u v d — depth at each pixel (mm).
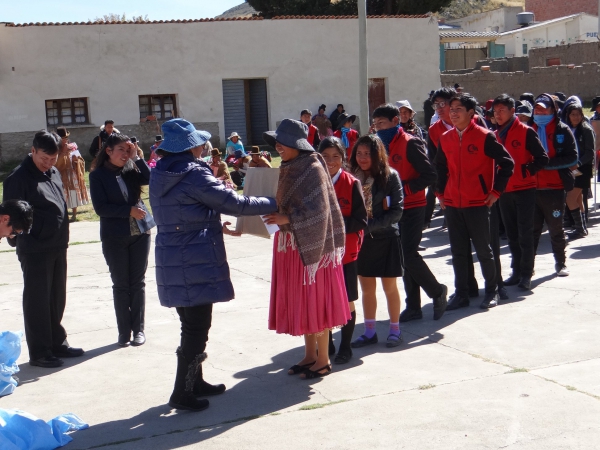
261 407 4789
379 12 33906
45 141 5598
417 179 6301
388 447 4098
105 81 23922
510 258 9078
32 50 22906
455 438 4168
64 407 4957
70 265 10141
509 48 47906
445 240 10414
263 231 4848
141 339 6336
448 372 5254
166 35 24516
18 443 4148
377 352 5824
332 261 4934
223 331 6562
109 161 6141
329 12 33500
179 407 4773
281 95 26344
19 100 22906
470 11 85062
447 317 6691
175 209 4547
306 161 4793
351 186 5340
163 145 4605
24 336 6750
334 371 5410
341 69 27016
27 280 5738
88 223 14148
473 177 6656
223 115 25719
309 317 4965
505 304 6988
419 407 4629
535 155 7230
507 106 7238
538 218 8156
